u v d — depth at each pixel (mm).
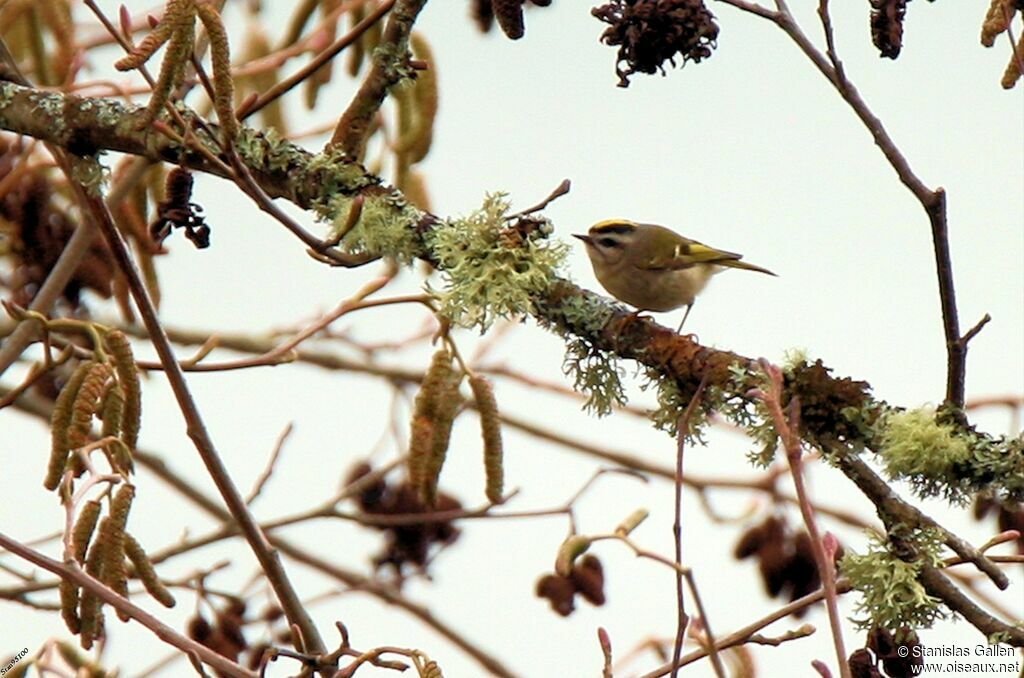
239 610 12359
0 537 8195
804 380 9477
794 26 8766
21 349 12164
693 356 9836
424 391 10766
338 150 10602
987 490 9117
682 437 8039
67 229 14078
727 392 9688
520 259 9898
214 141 10461
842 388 9406
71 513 8406
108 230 10211
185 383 10219
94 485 8633
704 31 8781
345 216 10328
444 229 10055
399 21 10781
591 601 12758
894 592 8953
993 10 9352
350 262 9906
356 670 8555
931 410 9273
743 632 9320
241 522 10242
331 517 13680
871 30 9266
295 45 13375
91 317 14312
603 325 10086
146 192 13195
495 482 10781
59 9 12914
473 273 9852
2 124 10852
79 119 10578
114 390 9625
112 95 12977
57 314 14148
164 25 8891
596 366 10297
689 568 7508
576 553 9305
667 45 8781
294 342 11297
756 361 9711
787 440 7059
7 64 11188
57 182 14578
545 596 12773
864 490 9352
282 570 10273
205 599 12289
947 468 9133
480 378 10820
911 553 9070
